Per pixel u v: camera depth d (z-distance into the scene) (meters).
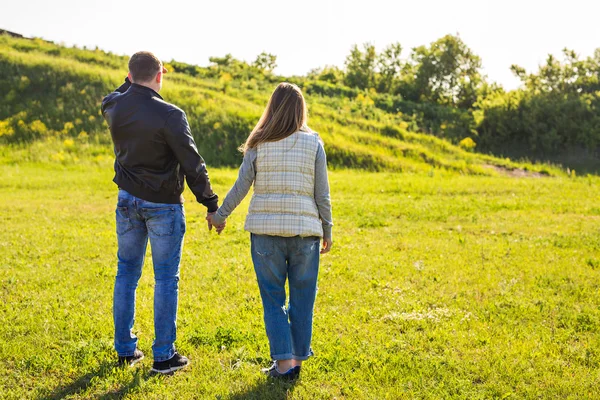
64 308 5.29
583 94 38.72
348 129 27.69
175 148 3.75
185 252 7.82
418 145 27.53
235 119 25.77
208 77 39.81
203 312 5.20
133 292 4.02
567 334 4.74
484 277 6.58
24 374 3.88
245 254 7.73
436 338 4.61
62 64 30.77
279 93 3.73
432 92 49.66
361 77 51.31
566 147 35.03
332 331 4.77
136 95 3.80
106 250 7.89
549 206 12.93
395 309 5.39
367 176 19.91
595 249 8.24
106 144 23.92
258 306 5.43
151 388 3.67
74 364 4.02
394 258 7.58
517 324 5.04
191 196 14.48
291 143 3.68
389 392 3.67
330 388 3.74
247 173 3.77
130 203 3.81
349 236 9.30
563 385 3.75
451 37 48.47
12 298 5.55
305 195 3.70
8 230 9.32
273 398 3.58
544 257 7.68
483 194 15.12
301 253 3.68
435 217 11.35
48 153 22.03
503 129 35.81
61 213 11.30
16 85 28.27
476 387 3.77
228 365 4.07
